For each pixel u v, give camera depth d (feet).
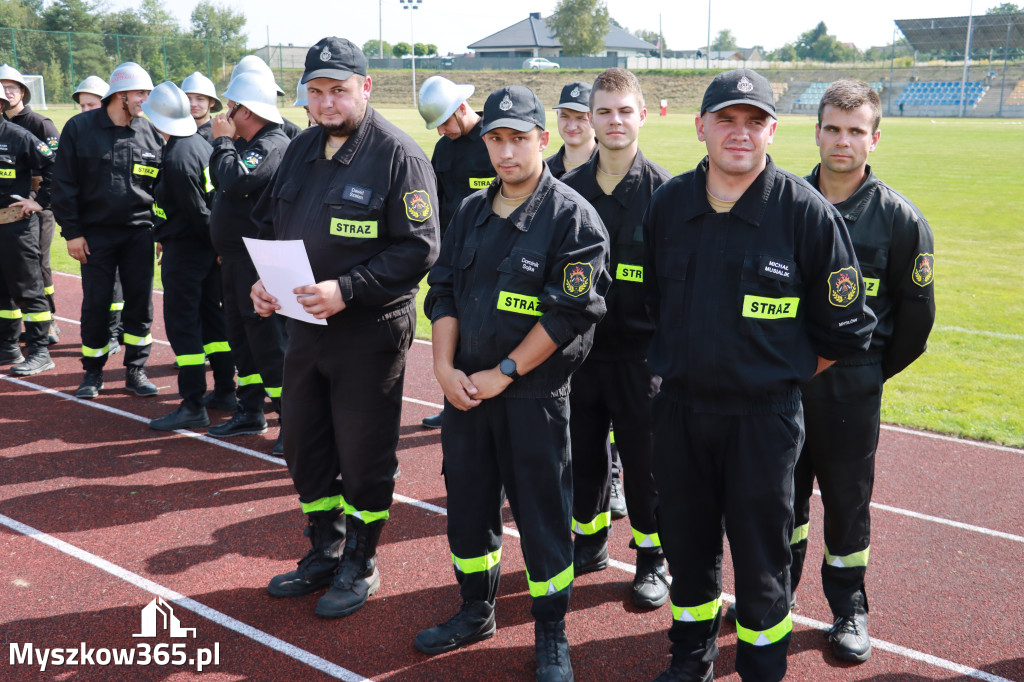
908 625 12.11
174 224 18.89
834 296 8.98
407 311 12.05
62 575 13.14
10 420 19.74
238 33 243.40
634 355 12.34
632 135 12.00
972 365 25.91
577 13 308.60
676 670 10.30
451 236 11.00
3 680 10.61
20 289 22.76
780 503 9.29
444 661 11.21
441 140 19.90
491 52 356.59
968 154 95.35
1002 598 12.82
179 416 19.53
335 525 12.96
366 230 11.47
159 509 15.47
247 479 16.90
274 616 12.17
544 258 10.05
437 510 15.83
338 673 10.91
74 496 15.89
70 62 146.92
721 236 9.11
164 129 18.34
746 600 9.50
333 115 11.32
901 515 15.69
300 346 11.96
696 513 9.86
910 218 10.57
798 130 134.62
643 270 10.55
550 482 10.52
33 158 22.56
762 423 9.18
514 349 10.23
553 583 10.62
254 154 16.20
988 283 36.99
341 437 12.08
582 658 11.35
